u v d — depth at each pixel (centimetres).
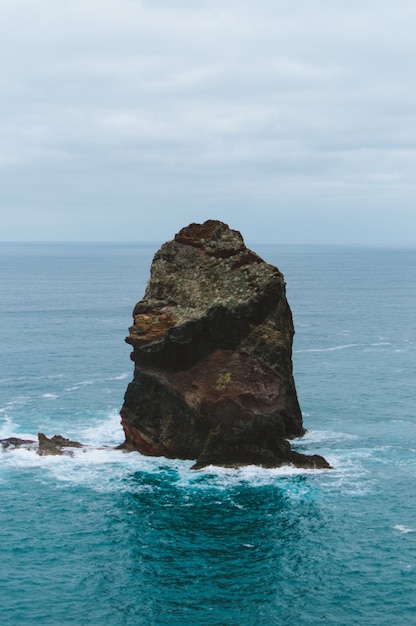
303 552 4819
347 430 7319
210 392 6291
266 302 6625
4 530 5141
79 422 7688
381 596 4300
